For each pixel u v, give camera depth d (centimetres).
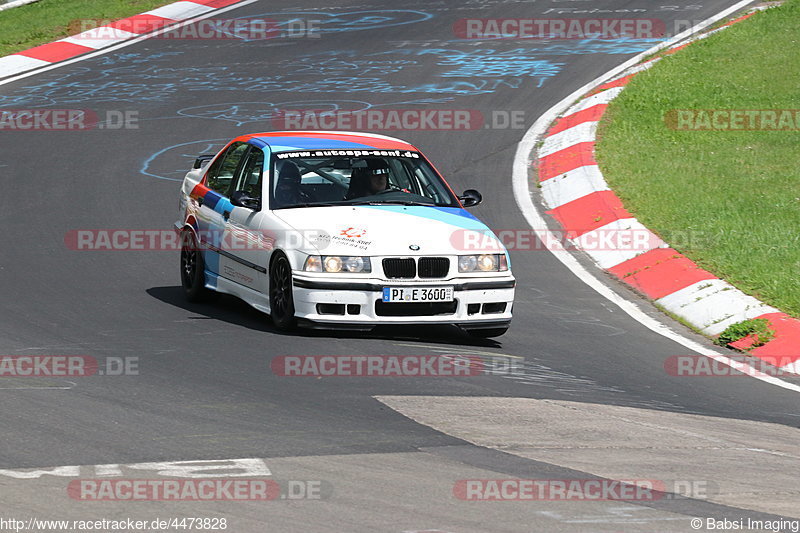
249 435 2227
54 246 4284
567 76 7319
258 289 3306
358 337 3186
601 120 6262
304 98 6906
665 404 2745
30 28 8588
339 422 2352
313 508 1817
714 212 4803
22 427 2214
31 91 7100
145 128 6306
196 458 2066
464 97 6912
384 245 3098
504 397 2645
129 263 4100
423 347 3117
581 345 3322
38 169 5512
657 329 3606
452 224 3269
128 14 9006
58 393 2481
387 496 1891
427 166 3538
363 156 3475
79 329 3159
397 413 2444
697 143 5944
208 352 2928
